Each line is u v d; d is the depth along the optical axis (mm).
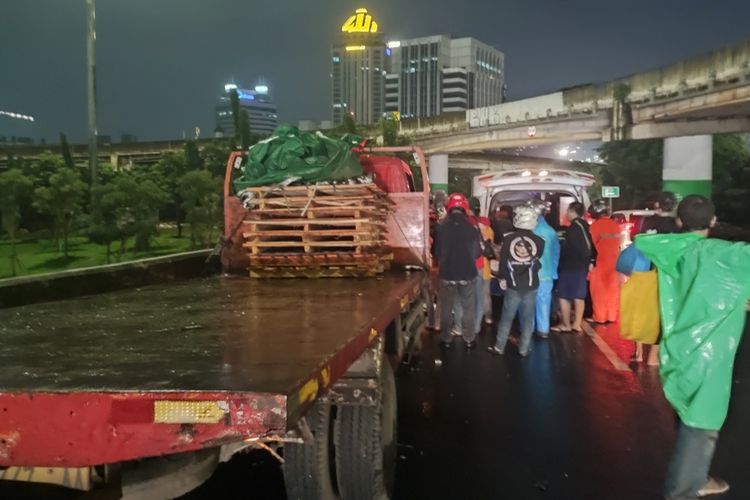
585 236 9922
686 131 38375
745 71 31469
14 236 18312
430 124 61406
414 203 7133
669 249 3984
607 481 4910
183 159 28234
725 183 48375
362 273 6332
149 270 6426
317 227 6414
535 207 9219
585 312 12023
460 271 8930
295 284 5918
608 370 7961
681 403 3928
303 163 6418
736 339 3857
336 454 3924
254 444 3279
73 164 26047
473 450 5516
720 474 5023
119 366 2740
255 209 6512
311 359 2832
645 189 53938
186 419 2309
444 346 9227
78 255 20172
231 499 4715
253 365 2727
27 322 3943
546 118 49562
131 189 20156
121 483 2717
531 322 8641
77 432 2352
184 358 2887
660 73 38062
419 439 5766
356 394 3701
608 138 43250
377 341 3871
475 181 14031
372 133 51500
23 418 2363
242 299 4922
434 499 4637
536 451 5480
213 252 7090
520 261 8477
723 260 3838
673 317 4016
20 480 2697
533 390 7168
